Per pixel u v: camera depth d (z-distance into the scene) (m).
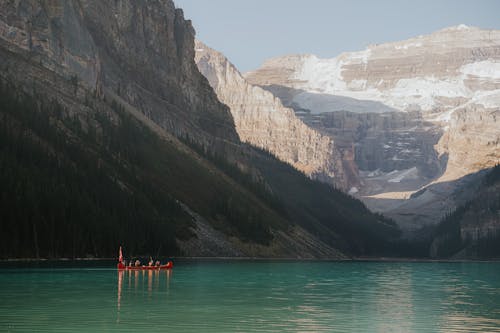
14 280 101.31
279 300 87.94
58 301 77.94
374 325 69.06
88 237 166.75
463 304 89.62
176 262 175.62
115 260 163.62
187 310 74.62
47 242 155.12
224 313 73.38
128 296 85.62
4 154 165.12
